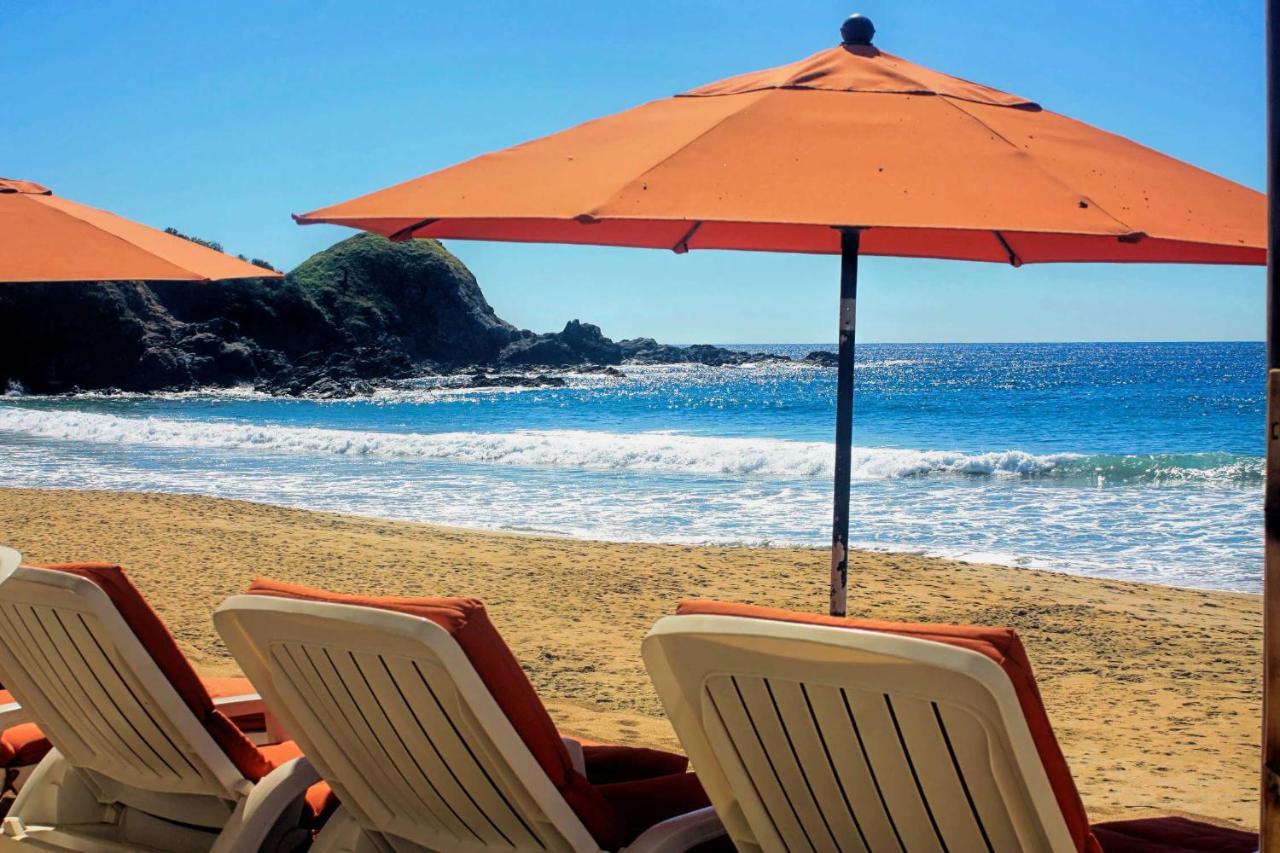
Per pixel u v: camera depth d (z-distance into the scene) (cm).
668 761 354
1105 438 4200
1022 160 302
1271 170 208
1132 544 1565
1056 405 5775
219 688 419
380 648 268
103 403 7300
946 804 234
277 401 7706
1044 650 938
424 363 11300
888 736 230
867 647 216
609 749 360
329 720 296
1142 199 296
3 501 1734
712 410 6306
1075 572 1366
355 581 1179
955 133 313
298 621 276
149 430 3722
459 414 6206
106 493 1861
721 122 318
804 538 1609
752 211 270
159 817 353
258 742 396
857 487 2228
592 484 2314
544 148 339
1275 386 206
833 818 253
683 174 290
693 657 243
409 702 276
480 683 259
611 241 486
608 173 301
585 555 1365
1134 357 15538
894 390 7625
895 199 277
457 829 302
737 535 1645
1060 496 2072
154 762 338
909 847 246
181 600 1038
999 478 2375
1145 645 955
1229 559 1446
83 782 367
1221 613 1095
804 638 222
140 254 421
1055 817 219
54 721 352
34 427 3928
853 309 412
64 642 325
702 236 492
